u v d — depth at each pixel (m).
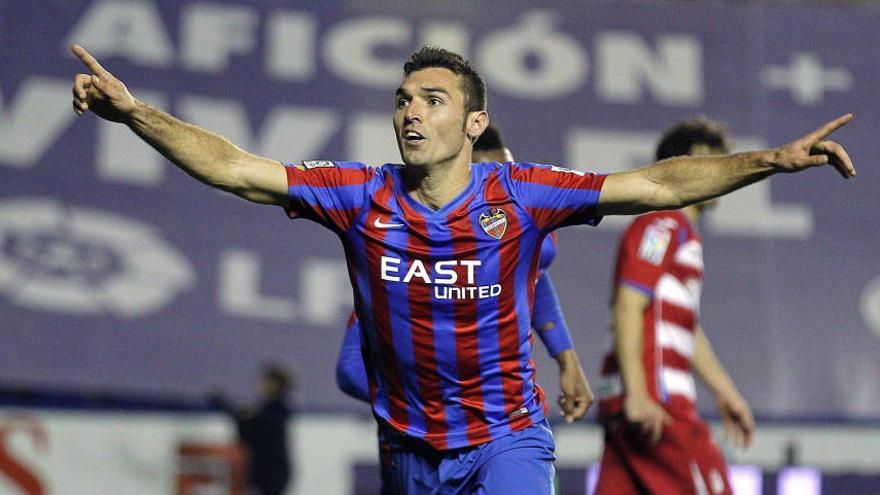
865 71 30.70
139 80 28.70
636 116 29.91
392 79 29.59
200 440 28.67
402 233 12.44
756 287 28.66
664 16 30.64
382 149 29.23
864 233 29.20
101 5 28.98
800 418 28.28
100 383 26.69
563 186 12.46
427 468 13.37
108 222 27.44
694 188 12.08
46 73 28.25
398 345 12.79
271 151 28.81
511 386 13.08
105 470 28.47
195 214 27.70
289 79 29.23
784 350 28.41
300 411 28.70
